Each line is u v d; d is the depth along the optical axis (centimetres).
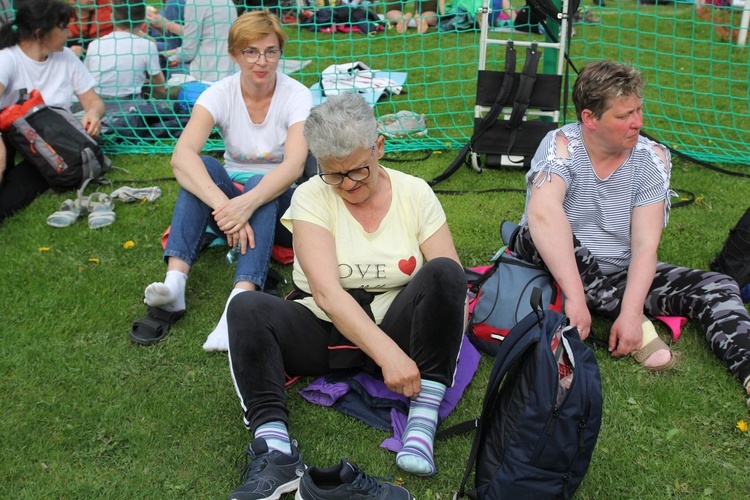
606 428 271
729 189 470
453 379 263
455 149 540
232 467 254
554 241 305
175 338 324
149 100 565
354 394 283
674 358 298
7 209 439
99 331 329
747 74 738
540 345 211
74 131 458
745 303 345
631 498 241
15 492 243
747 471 252
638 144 314
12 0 552
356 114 241
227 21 662
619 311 316
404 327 260
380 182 271
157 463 257
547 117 508
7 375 299
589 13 967
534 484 215
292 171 350
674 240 405
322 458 259
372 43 873
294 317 264
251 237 334
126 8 629
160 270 381
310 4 954
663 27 934
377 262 267
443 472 251
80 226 424
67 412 278
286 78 381
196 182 339
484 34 477
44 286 363
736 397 285
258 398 249
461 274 252
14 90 478
